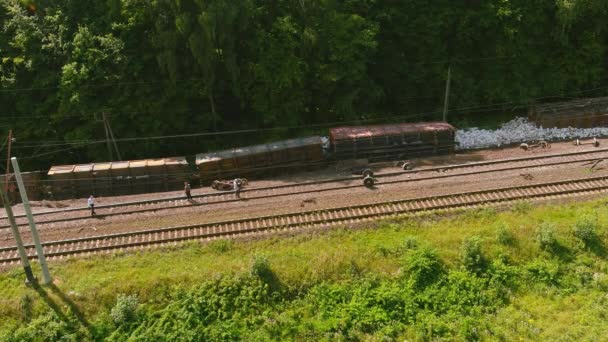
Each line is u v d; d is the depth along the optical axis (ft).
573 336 72.69
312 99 137.69
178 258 87.35
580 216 93.30
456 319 76.64
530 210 96.89
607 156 115.96
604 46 147.43
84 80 118.83
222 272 81.35
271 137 134.82
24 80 123.34
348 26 129.90
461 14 141.28
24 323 75.82
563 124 136.67
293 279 80.84
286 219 96.43
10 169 126.82
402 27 141.49
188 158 129.80
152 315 76.38
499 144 129.08
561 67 147.23
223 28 116.26
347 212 97.55
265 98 130.00
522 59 146.00
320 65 129.29
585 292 80.74
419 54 145.07
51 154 127.65
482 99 146.61
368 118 143.43
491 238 88.07
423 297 79.00
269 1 131.44
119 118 123.24
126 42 122.52
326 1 130.62
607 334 72.33
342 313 76.79
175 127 128.16
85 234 94.89
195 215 99.25
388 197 101.71
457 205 98.73
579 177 106.52
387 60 145.18
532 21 140.87
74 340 73.46
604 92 150.20
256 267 80.69
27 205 76.23
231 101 139.54
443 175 110.11
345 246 88.02
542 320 76.23
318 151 120.88
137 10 122.21
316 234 92.17
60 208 106.32
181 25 112.98
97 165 115.24
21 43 121.19
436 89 146.72
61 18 124.57
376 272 82.53
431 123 127.34
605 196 100.63
